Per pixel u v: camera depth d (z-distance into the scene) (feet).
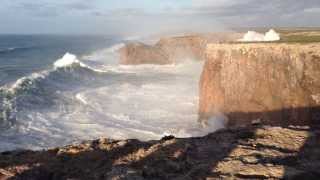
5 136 89.81
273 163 28.45
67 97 139.33
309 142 32.86
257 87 118.32
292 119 109.70
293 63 111.96
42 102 127.65
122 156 31.22
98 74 208.44
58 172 29.09
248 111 118.93
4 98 121.49
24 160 31.53
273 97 114.62
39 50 370.12
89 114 120.16
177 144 32.86
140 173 27.63
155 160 29.71
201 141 33.73
